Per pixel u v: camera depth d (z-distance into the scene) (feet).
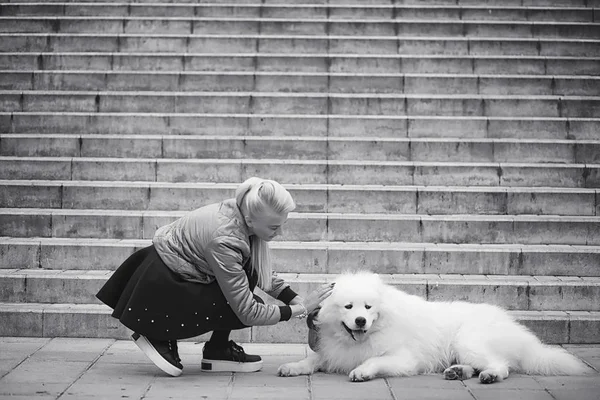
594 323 19.63
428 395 14.93
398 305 16.52
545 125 27.27
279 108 28.22
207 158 26.45
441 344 16.88
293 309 15.97
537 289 20.66
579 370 16.66
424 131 27.35
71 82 29.22
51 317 19.89
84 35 31.17
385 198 24.39
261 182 15.53
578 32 31.89
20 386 15.34
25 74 29.25
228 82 29.17
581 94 29.01
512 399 14.73
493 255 22.02
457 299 20.67
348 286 16.06
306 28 32.27
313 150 26.45
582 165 25.44
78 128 27.30
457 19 33.17
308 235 23.40
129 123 27.25
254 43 31.12
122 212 23.65
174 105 28.22
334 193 24.40
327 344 16.61
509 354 16.69
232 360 16.88
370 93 29.14
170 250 15.92
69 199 24.40
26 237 23.38
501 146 26.35
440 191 24.36
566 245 23.06
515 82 29.09
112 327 19.88
